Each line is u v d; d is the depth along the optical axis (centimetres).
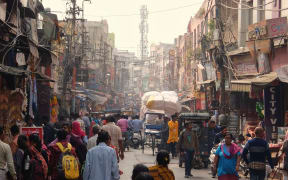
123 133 2391
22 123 1608
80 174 895
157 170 658
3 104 1501
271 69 2038
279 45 1925
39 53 1916
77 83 5447
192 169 1661
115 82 9312
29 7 1808
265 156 960
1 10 1430
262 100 1995
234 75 2258
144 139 2344
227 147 967
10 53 1638
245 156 962
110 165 746
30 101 1758
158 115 2698
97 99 4816
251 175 958
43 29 2292
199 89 3594
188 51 5372
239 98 2247
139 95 11788
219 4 2216
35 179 795
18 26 1727
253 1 2448
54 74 3400
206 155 1694
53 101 2795
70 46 3306
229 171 954
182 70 6462
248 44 2069
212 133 1717
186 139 1430
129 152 2319
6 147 775
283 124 1753
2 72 1268
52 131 1395
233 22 2975
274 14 2139
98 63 7312
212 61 2695
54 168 819
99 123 2644
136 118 2688
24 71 1427
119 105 9219
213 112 2930
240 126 2383
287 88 1759
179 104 2425
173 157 2038
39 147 830
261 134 964
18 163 805
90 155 745
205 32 4059
